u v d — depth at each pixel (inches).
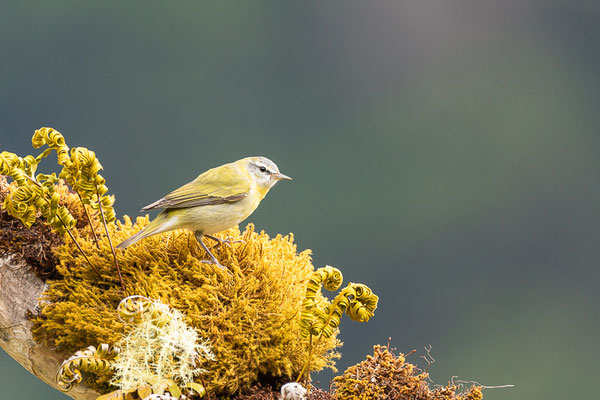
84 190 339.3
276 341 337.7
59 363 347.3
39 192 334.3
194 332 303.9
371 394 308.8
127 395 293.1
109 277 348.5
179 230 387.5
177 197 366.0
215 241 385.7
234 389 325.4
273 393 330.0
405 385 312.7
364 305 326.3
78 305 342.3
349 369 321.7
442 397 312.3
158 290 337.1
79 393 337.7
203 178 380.2
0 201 371.6
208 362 326.0
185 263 360.8
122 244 342.3
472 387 314.2
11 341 351.6
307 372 335.9
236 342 330.3
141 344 298.0
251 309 337.1
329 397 314.5
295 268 370.6
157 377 295.1
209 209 367.9
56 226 346.9
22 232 361.1
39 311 350.6
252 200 386.9
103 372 299.9
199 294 337.4
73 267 357.7
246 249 372.2
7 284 352.8
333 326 321.7
